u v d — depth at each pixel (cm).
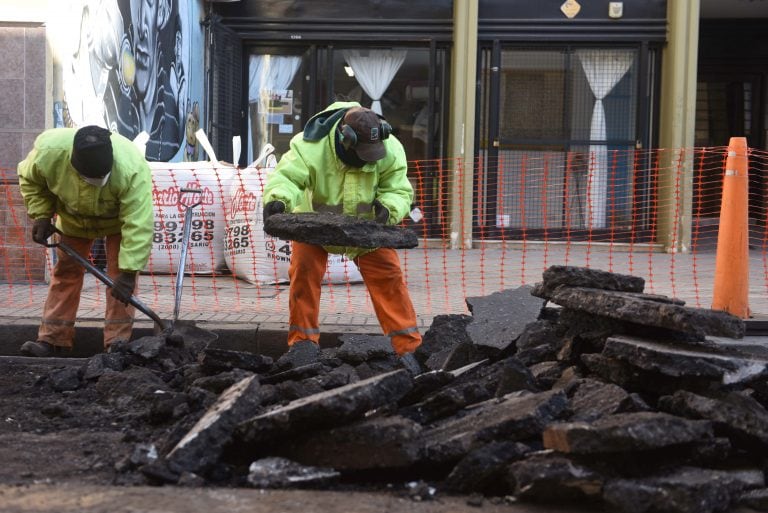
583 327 480
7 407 530
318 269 606
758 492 365
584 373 474
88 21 999
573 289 479
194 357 632
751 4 1652
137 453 403
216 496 358
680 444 370
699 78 1786
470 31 1411
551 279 500
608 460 361
